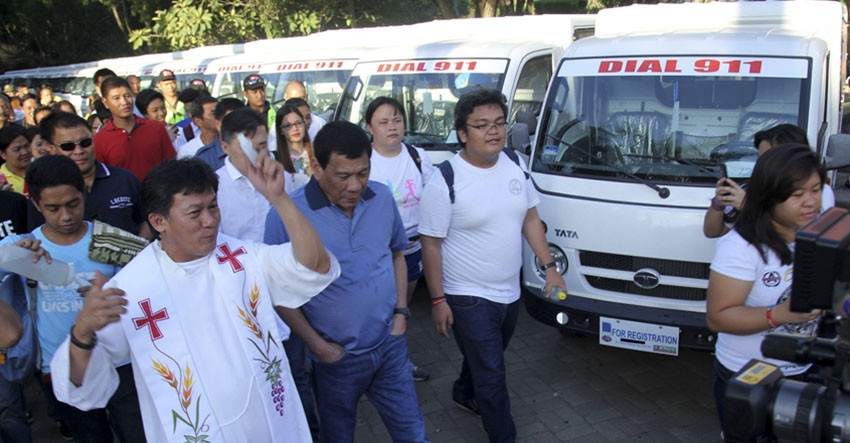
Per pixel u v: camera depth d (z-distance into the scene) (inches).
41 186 113.0
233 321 87.8
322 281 91.0
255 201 150.3
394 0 685.9
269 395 89.4
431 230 139.0
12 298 117.2
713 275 104.9
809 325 102.9
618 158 179.6
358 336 114.7
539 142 195.0
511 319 148.8
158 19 606.9
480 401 145.6
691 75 180.1
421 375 191.2
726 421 69.1
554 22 283.9
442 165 139.5
